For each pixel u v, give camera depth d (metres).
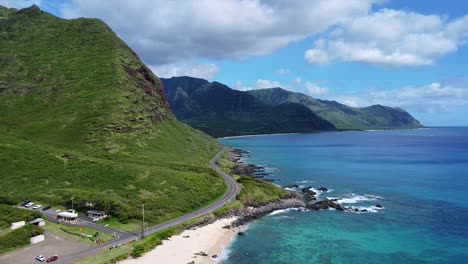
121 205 107.19
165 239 95.00
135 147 173.50
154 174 136.62
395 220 118.19
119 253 82.25
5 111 191.25
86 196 112.25
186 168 159.62
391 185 175.50
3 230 91.12
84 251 82.56
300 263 85.62
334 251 92.81
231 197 132.00
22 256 79.31
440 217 121.69
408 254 91.19
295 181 186.25
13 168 129.88
